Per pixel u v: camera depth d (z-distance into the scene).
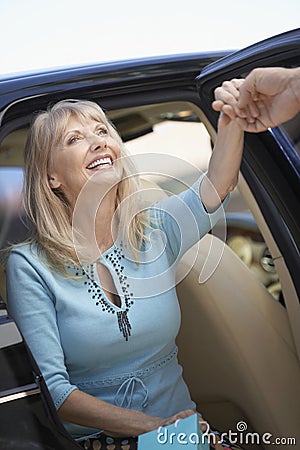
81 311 2.22
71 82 2.40
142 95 2.48
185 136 2.99
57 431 1.94
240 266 2.68
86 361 2.23
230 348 2.53
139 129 2.90
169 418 2.16
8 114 2.28
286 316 2.67
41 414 1.94
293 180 2.50
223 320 2.54
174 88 2.52
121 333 2.22
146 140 2.96
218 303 2.54
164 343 2.28
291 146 2.49
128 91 2.47
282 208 2.54
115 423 2.15
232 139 2.31
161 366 2.29
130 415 2.16
